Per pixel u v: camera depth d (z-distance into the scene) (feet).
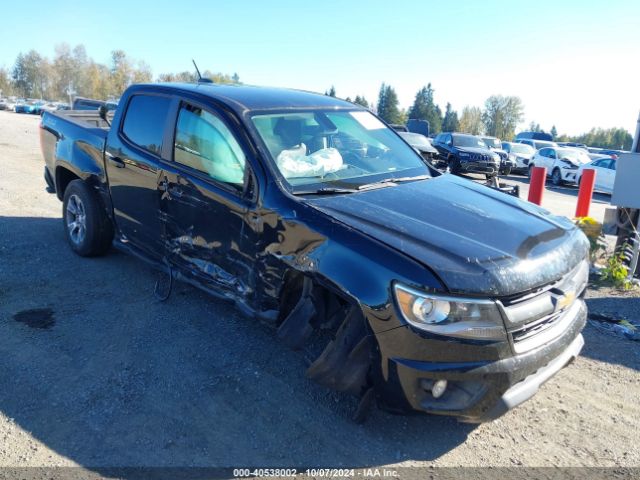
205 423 10.84
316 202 11.55
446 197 12.69
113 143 16.62
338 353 10.34
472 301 9.30
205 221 13.39
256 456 10.01
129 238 16.78
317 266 10.56
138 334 14.15
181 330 14.43
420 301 9.30
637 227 20.39
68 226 19.48
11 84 406.62
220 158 13.19
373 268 9.80
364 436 10.69
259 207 11.94
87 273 17.90
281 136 13.23
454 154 70.08
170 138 14.65
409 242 10.11
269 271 11.80
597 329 16.02
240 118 13.08
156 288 16.39
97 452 9.90
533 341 10.05
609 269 20.20
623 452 10.52
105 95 346.54
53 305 15.57
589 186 26.13
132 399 11.48
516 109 311.88
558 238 11.48
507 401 9.65
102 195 17.61
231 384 12.16
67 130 19.39
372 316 9.68
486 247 10.24
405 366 9.45
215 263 13.44
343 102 16.31
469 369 9.34
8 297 15.90
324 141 13.93
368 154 14.52
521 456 10.32
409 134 70.08
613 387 12.84
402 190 12.88
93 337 13.92
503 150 84.94
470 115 327.67
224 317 15.24
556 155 75.61
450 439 10.75
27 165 39.75
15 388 11.65
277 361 13.14
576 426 11.30
